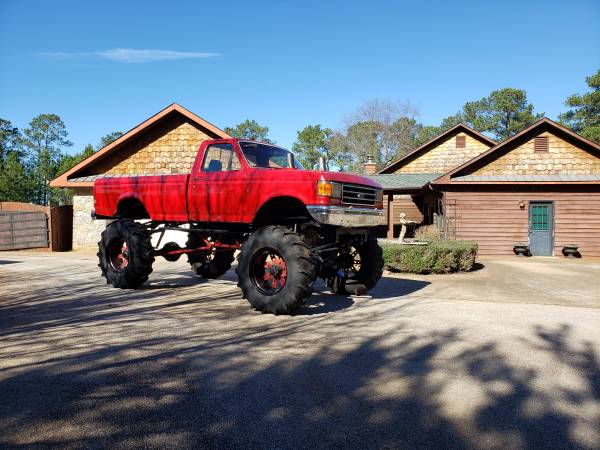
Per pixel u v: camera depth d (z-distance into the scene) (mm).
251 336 4820
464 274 12094
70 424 2752
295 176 6000
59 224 21344
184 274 10492
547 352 4383
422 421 2865
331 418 2891
